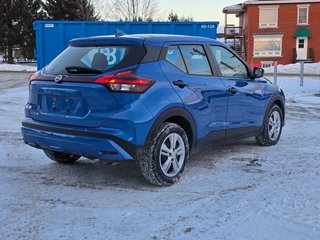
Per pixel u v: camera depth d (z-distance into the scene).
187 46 5.48
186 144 5.19
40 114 5.09
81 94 4.70
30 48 39.50
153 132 4.78
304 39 42.72
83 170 5.74
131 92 4.59
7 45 39.16
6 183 5.11
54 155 5.86
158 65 4.96
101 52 4.98
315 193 4.71
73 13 41.31
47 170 5.71
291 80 21.22
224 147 7.13
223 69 6.03
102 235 3.71
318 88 17.11
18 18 38.44
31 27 38.62
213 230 3.81
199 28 13.39
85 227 3.88
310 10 42.09
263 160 6.25
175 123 5.19
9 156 6.38
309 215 4.11
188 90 5.19
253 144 7.36
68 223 3.96
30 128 5.18
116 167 5.90
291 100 13.57
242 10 45.75
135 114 4.58
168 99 4.89
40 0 41.06
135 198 4.62
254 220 4.02
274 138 7.26
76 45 5.32
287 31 42.69
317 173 5.52
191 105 5.20
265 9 42.75
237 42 46.25
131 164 6.04
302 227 3.86
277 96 7.19
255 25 43.06
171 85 5.00
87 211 4.25
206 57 5.75
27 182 5.17
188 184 5.11
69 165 5.98
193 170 5.72
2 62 44.94
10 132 8.12
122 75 4.61
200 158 6.38
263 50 43.41
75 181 5.24
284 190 4.83
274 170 5.70
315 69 33.16
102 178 5.38
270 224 3.93
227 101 5.87
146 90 4.70
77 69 4.88
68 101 4.84
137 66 4.75
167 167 4.98
